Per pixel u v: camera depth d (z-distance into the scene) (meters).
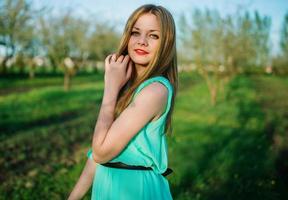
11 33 16.44
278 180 5.86
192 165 6.64
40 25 21.97
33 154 7.73
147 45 1.85
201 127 11.07
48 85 27.08
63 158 7.46
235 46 18.84
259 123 12.23
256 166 6.59
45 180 5.92
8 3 15.18
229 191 5.37
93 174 2.02
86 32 26.47
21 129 10.57
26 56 23.97
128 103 1.81
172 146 8.04
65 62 24.30
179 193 5.11
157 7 1.88
